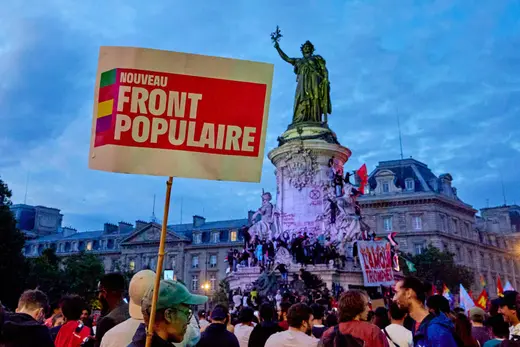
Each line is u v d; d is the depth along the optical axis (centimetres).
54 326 869
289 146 4172
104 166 530
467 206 9956
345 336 578
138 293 589
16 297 5222
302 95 4434
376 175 9750
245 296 3506
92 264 7069
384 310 959
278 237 3897
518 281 11350
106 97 545
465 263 9494
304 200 4072
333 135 4284
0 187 5547
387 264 3556
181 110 548
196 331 622
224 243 9812
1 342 518
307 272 3381
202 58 561
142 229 10512
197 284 9812
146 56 548
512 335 714
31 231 12638
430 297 740
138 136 536
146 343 438
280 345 738
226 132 555
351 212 3953
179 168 536
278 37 4666
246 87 568
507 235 11612
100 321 685
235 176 550
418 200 9106
